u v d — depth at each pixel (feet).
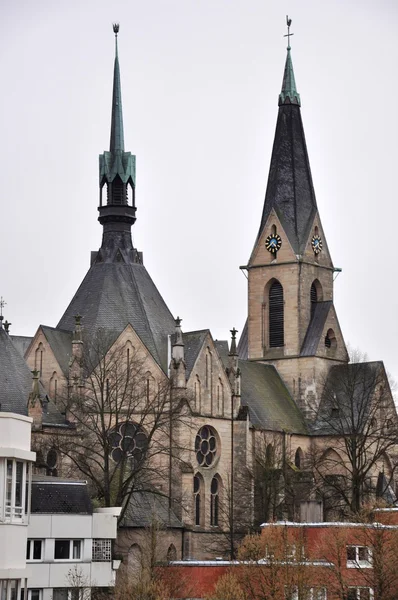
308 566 616.39
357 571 625.41
